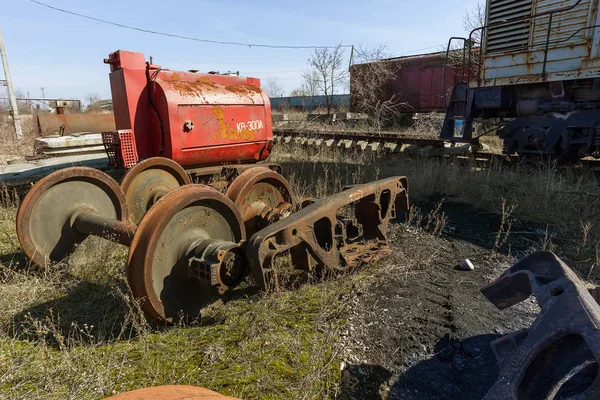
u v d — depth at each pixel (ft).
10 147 38.17
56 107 33.73
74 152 26.21
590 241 16.05
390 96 65.46
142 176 16.63
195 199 9.98
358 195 12.94
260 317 10.48
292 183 23.54
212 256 9.69
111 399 4.32
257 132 22.22
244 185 14.17
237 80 22.54
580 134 24.80
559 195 20.52
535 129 26.71
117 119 18.86
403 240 16.72
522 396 6.09
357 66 68.49
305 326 10.32
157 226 9.19
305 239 11.03
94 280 12.69
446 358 9.25
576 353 6.09
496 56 29.50
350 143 37.68
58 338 8.86
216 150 20.15
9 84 54.90
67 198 13.82
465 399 8.06
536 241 16.51
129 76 17.66
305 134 44.16
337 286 12.31
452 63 56.54
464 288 12.59
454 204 22.08
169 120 17.78
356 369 8.79
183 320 10.32
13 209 19.40
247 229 14.79
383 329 10.23
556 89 25.70
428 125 51.21
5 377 8.23
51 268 13.11
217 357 9.03
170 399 4.38
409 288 12.48
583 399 5.57
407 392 8.20
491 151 35.91
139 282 9.25
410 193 24.07
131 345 9.53
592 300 6.48
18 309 11.09
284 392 7.97
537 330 6.37
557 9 24.58
